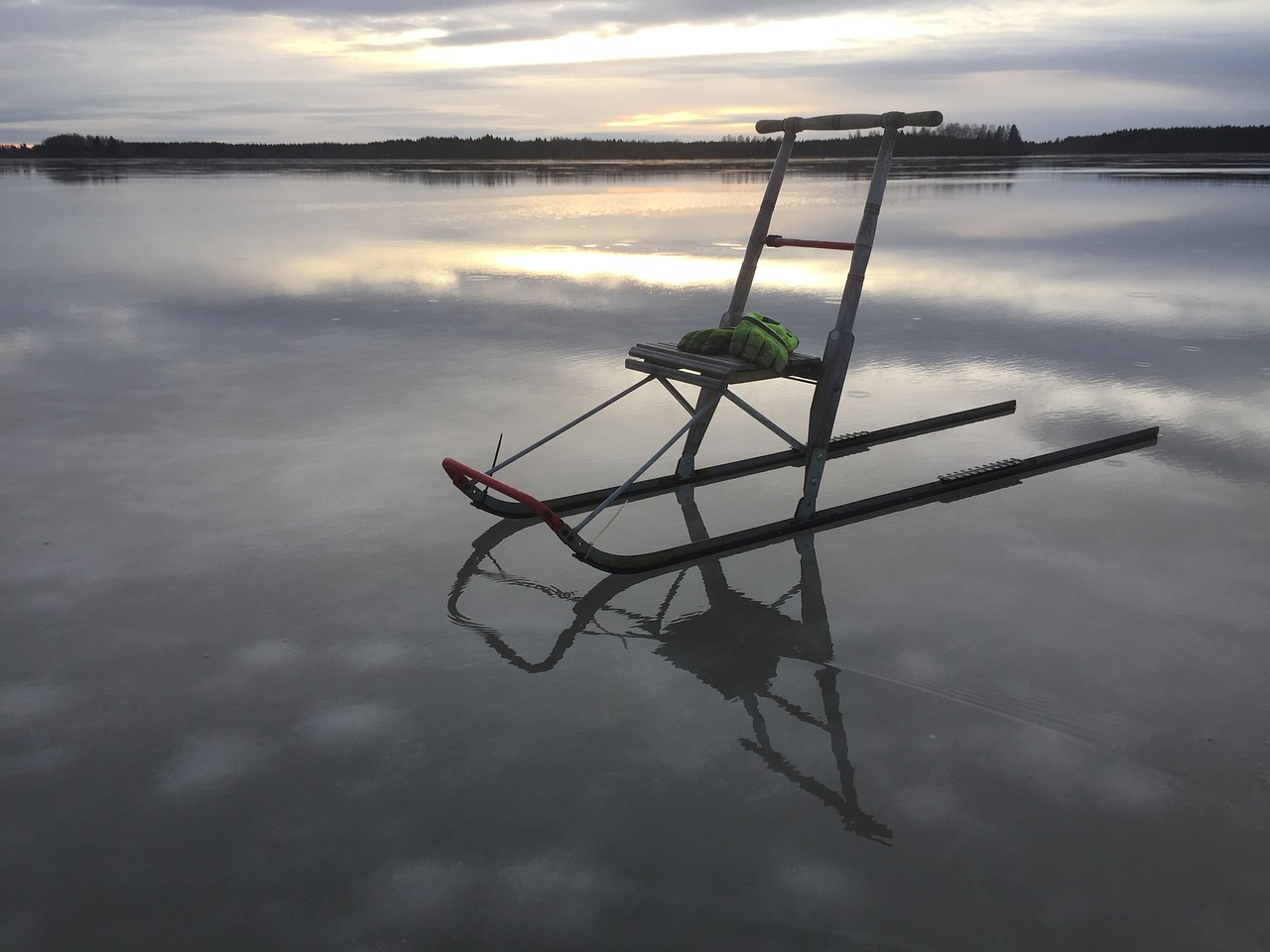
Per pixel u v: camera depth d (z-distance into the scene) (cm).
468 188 2664
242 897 175
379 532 354
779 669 258
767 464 436
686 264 1127
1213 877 179
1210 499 385
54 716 235
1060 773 211
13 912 172
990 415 510
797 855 185
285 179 3150
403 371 601
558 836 190
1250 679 251
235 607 293
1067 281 967
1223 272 1006
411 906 172
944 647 269
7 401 531
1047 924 167
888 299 871
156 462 426
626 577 321
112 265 1105
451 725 231
